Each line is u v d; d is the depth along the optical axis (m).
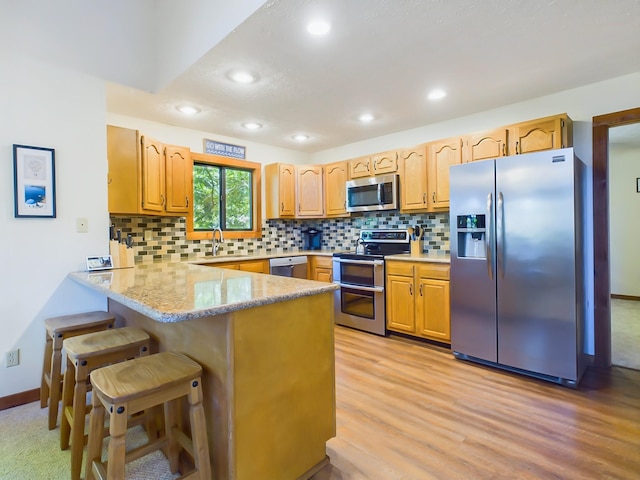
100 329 2.12
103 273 2.37
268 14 1.85
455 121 3.63
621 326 3.90
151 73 2.82
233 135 4.22
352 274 3.92
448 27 1.98
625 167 5.45
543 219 2.48
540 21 1.93
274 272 4.11
